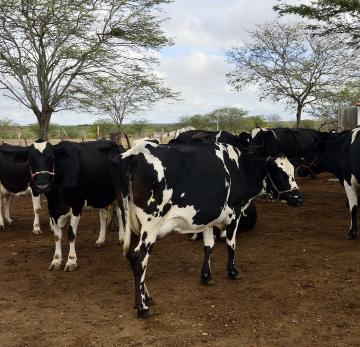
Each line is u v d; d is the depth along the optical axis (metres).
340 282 7.10
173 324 5.85
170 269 8.15
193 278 7.63
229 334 5.54
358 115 20.75
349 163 9.73
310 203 14.08
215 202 6.71
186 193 6.31
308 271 7.70
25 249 9.70
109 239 10.41
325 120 30.78
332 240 9.72
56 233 8.34
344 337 5.38
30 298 6.92
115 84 17.66
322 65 25.86
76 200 8.27
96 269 8.29
